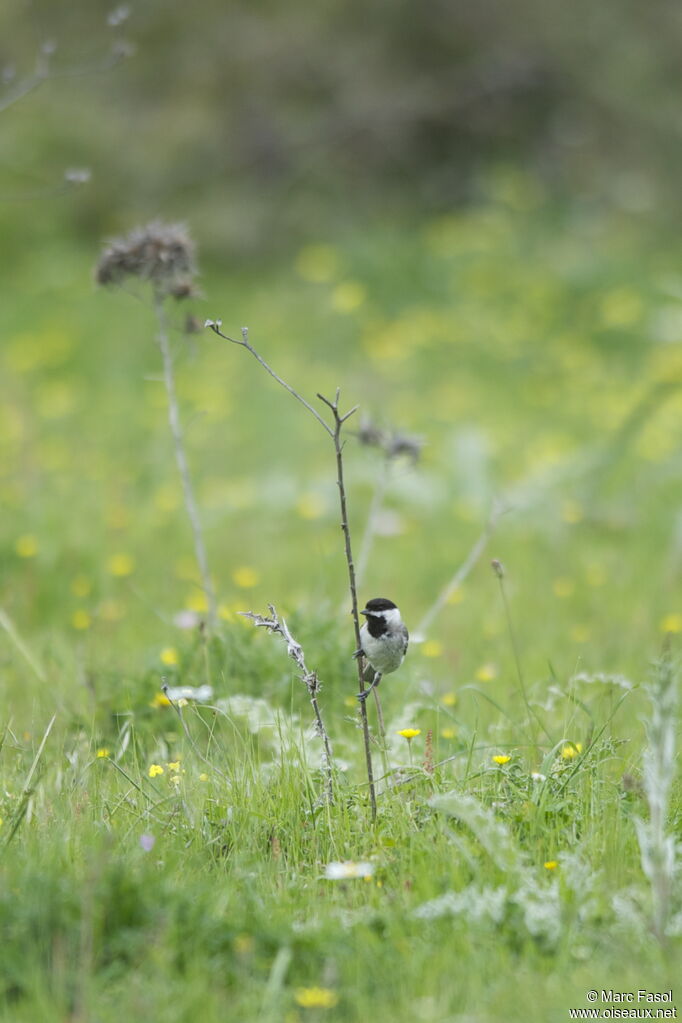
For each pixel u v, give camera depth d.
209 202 27.36
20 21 28.66
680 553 13.12
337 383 20.66
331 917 5.23
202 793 6.53
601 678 7.70
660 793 5.39
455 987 4.72
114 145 27.73
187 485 9.16
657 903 5.14
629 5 31.47
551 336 23.83
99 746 7.65
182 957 4.90
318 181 28.12
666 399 17.83
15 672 9.08
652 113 30.19
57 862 5.51
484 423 18.92
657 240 28.84
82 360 21.70
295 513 14.92
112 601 10.92
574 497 15.00
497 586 12.04
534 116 29.72
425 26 29.27
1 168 27.41
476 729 7.29
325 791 6.45
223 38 28.83
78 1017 4.42
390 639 6.62
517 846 5.87
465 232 26.56
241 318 24.06
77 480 15.23
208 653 8.49
